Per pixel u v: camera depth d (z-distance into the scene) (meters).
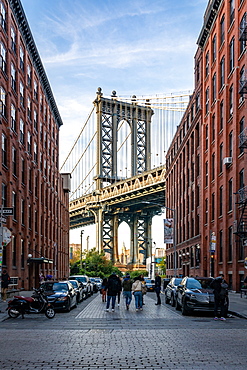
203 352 11.16
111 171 119.44
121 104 123.06
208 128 47.69
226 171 39.94
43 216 57.44
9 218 38.50
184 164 64.25
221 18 43.75
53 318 20.08
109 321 18.73
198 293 20.97
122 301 33.62
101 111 119.50
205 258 48.72
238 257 36.00
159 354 10.90
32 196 49.72
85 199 118.00
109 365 9.70
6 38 38.75
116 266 117.31
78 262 102.62
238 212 36.03
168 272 79.81
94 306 27.97
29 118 49.53
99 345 12.20
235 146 36.78
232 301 28.39
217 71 44.03
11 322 18.53
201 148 50.94
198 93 54.25
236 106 36.97
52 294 23.22
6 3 38.78
